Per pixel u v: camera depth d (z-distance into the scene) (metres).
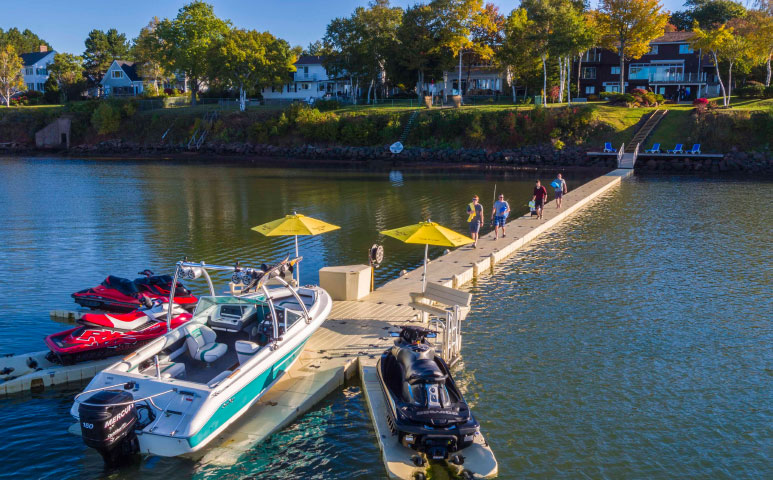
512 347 12.47
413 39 79.12
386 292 15.98
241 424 9.28
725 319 14.23
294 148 74.38
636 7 70.25
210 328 10.78
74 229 25.72
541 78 78.06
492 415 9.60
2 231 25.23
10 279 17.59
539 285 17.14
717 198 35.66
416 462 8.16
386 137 71.62
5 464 8.30
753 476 8.04
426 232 13.50
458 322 11.82
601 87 83.31
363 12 80.25
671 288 16.78
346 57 81.88
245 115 80.88
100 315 11.72
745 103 65.62
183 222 27.53
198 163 66.06
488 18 75.06
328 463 8.45
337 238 24.03
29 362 10.89
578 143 62.91
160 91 107.25
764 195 37.03
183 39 88.88
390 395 8.84
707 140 57.88
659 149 56.22
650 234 24.56
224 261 19.94
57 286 16.92
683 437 9.00
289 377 10.67
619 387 10.64
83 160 69.88
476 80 90.81
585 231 25.39
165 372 9.26
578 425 9.32
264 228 14.05
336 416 9.81
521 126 65.50
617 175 47.69
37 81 125.81
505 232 23.97
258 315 11.28
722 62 76.81
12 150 84.44
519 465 8.25
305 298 12.54
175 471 8.20
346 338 12.50
